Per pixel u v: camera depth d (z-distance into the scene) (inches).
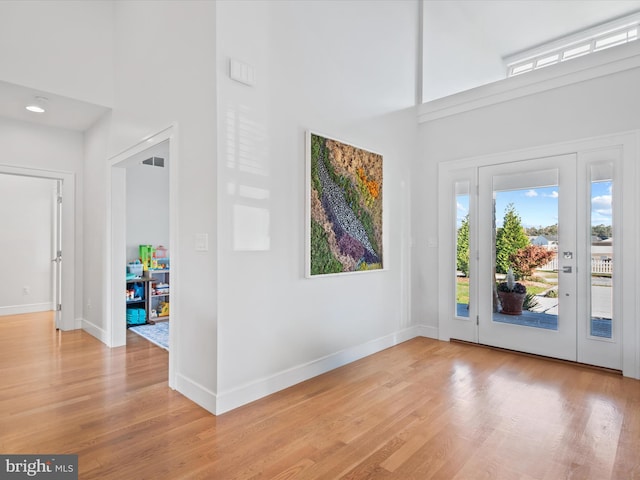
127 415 91.6
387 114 152.4
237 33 96.7
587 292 129.1
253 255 100.4
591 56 126.6
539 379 116.8
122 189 154.9
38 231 220.7
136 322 190.9
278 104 107.6
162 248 215.6
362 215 137.3
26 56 128.4
